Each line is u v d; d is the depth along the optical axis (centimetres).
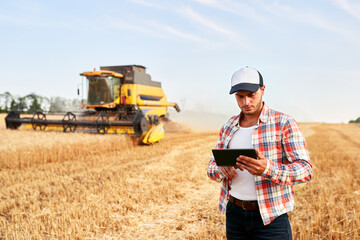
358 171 776
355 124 4659
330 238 380
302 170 182
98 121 1388
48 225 446
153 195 589
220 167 214
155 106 1927
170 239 402
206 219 471
